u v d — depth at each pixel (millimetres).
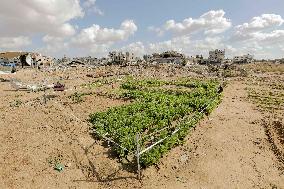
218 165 19094
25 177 16812
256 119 29922
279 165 19656
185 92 45281
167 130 25078
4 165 17984
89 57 155125
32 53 97375
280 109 35281
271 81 68000
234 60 175250
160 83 56469
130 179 16984
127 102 37156
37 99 37312
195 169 18453
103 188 16094
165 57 131125
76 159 19141
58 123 26141
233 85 58812
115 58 116500
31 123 26047
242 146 22391
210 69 91250
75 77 65062
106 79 60875
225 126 27203
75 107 33281
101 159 19188
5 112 30172
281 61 168875
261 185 16969
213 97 40812
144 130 25688
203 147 21938
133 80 59688
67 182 16531
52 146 20922
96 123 25859
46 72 72188
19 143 21281
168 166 18797
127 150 19031
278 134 25703
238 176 17859
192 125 26250
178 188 16234
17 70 73875
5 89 46156
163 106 33688
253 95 46062
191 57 148125
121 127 24531
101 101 37125
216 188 16406
